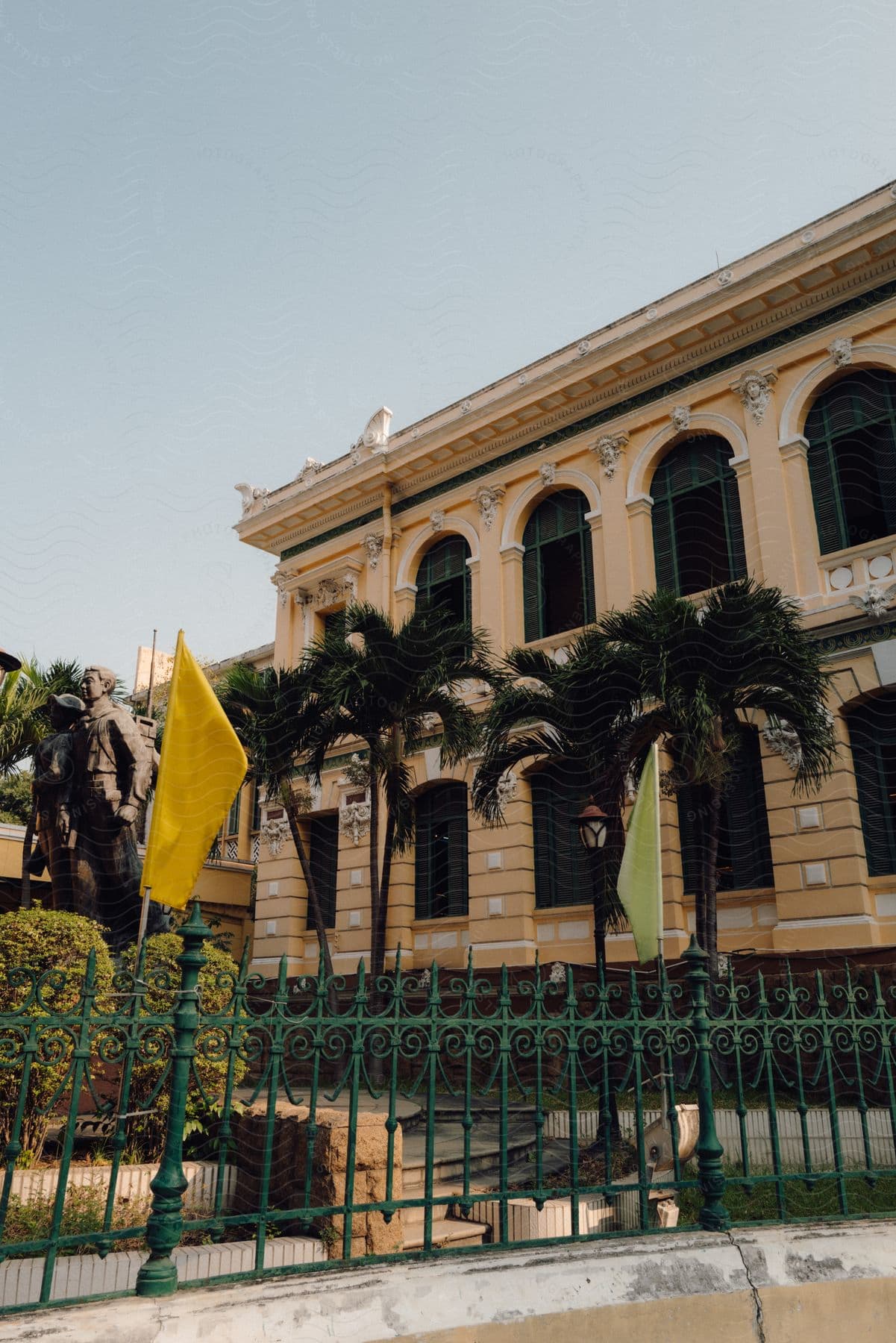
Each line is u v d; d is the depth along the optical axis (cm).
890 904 1338
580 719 1222
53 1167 613
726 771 1181
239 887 2344
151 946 764
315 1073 457
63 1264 481
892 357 1481
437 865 1941
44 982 418
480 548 1961
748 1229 512
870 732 1415
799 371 1584
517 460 1948
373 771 1528
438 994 491
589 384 1811
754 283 1591
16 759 1694
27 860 1058
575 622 1859
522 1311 423
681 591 1666
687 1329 451
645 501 1733
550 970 1503
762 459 1577
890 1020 593
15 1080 610
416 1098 1099
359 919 1959
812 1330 475
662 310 1745
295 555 2350
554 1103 1009
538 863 1759
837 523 1507
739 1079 550
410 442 2067
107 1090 675
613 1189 504
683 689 1140
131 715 1022
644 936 786
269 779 1585
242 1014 457
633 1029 532
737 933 1458
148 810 1053
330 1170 570
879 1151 831
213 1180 637
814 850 1386
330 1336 385
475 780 1334
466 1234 632
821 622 1452
